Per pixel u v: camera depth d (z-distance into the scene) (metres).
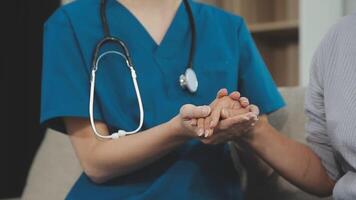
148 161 0.98
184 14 1.12
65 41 1.04
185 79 1.04
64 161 1.40
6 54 1.83
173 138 0.93
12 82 1.84
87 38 1.05
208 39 1.11
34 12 1.87
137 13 1.10
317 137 1.09
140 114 1.00
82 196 1.04
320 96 1.06
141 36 1.07
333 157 1.07
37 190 1.40
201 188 1.03
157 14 1.11
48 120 1.01
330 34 1.05
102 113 1.02
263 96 1.11
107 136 1.00
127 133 1.00
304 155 1.09
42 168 1.42
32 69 1.86
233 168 1.11
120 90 1.03
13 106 1.84
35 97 1.86
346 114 0.95
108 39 1.04
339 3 1.69
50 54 1.04
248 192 1.24
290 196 1.24
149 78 1.04
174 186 1.00
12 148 1.83
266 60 2.29
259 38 2.25
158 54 1.06
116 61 1.04
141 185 1.02
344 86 0.98
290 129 1.29
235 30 1.14
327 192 1.12
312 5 1.73
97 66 1.03
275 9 2.33
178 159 1.03
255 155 1.16
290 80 2.29
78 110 1.00
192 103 1.05
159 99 1.03
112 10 1.08
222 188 1.06
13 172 1.83
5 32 1.83
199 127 0.89
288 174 1.08
